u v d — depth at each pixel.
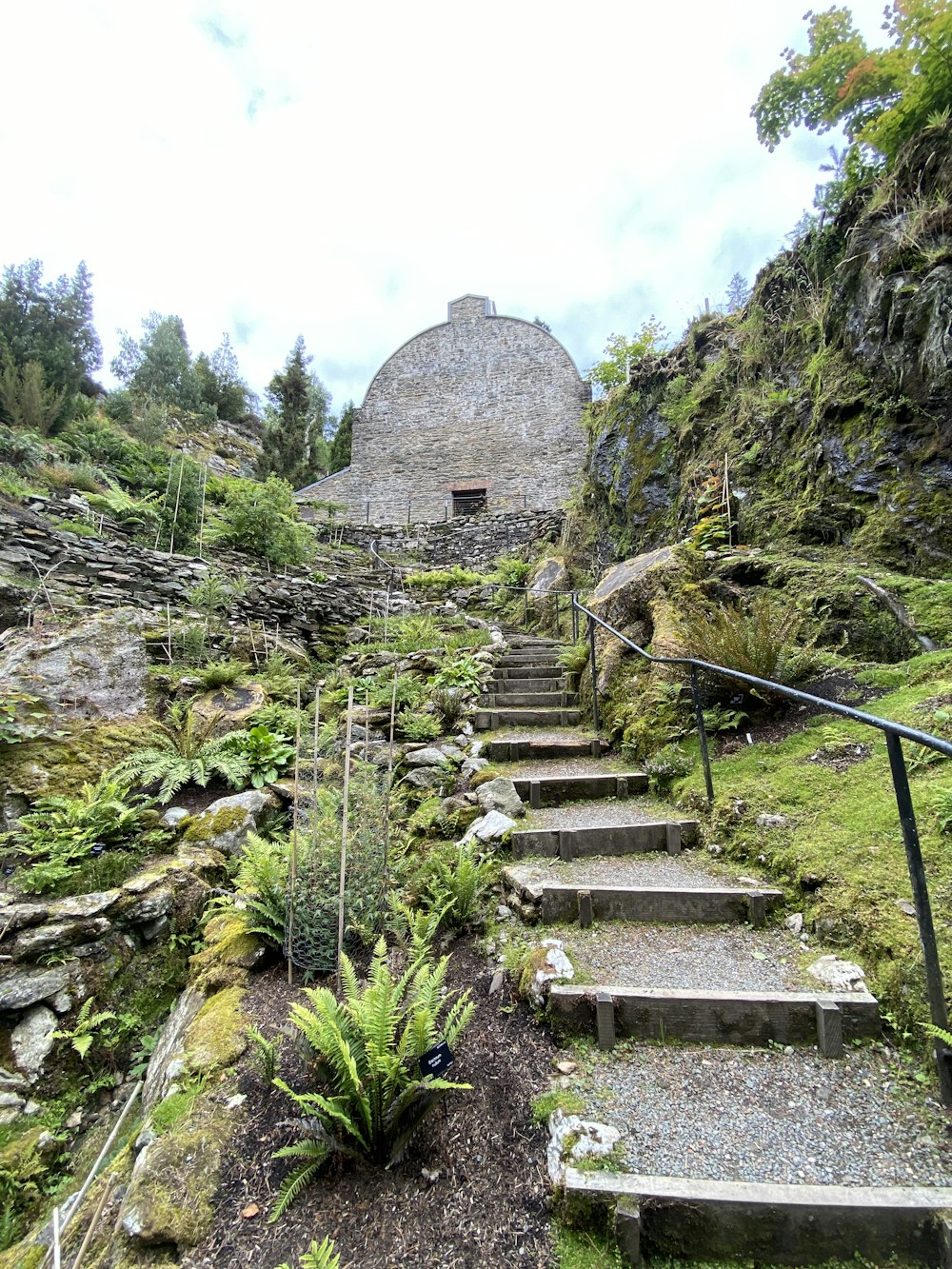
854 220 5.56
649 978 2.16
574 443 17.53
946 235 4.50
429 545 14.13
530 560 12.37
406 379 19.17
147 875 3.60
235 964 2.76
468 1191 1.60
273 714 5.23
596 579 8.90
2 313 13.03
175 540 9.31
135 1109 2.79
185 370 20.09
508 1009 2.18
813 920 2.35
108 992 3.18
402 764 4.44
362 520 18.36
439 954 2.57
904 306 4.62
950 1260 1.31
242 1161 1.77
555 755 4.39
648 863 2.99
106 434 11.27
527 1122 1.75
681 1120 1.68
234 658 6.84
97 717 4.67
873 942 2.08
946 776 2.59
